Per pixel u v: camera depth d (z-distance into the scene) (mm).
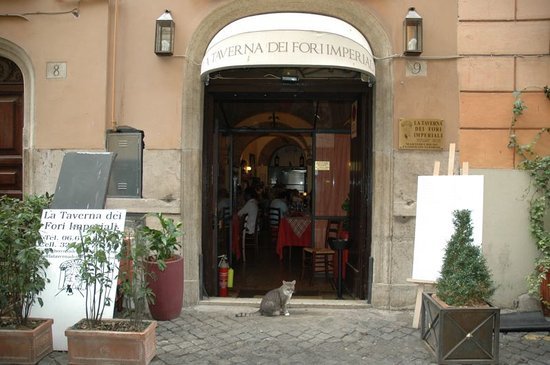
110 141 5449
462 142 5355
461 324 3803
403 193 5402
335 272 7211
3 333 3686
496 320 3814
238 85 5762
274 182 19219
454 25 5387
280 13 5297
